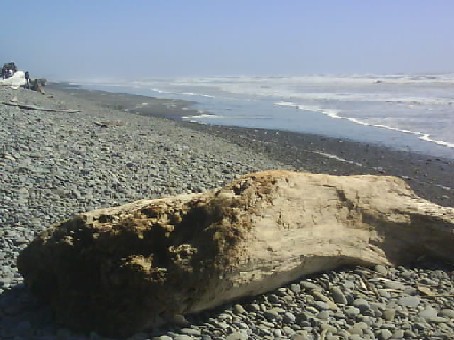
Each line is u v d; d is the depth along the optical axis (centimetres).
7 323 205
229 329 202
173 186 401
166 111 1124
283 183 237
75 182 379
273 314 215
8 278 237
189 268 201
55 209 326
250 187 226
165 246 208
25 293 227
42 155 435
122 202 351
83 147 484
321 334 205
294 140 711
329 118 955
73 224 214
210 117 1005
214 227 209
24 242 276
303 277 244
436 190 463
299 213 239
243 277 213
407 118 899
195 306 207
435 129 775
